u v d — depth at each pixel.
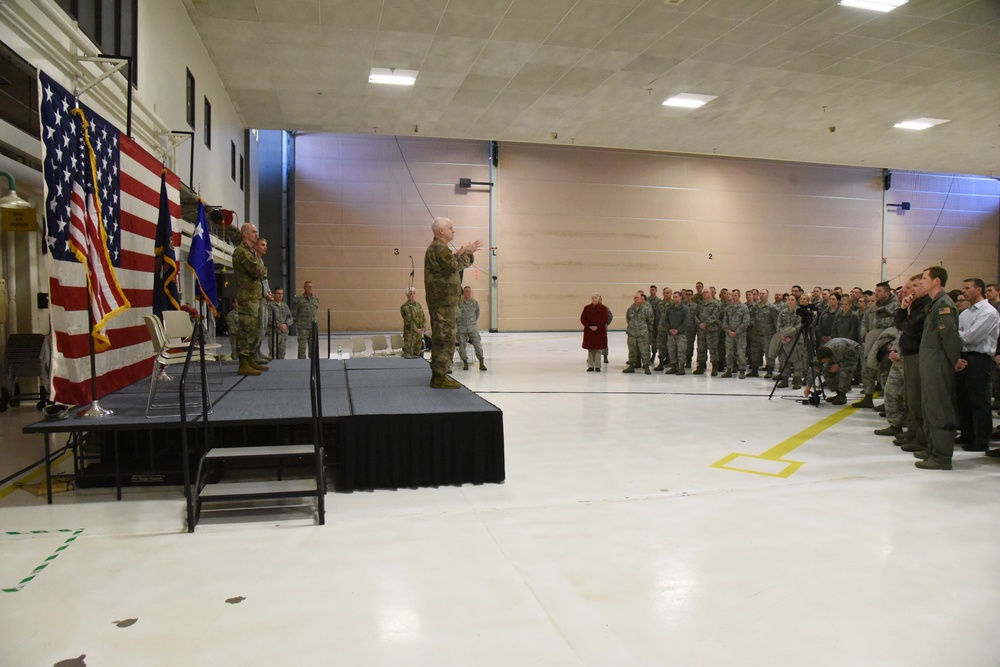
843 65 12.79
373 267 22.91
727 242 26.27
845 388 8.50
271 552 3.34
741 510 4.05
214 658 2.31
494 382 10.64
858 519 3.88
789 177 26.80
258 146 21.89
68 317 4.99
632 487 4.57
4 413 7.08
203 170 12.12
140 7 8.20
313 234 22.50
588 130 17.92
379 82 14.07
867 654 2.36
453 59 12.67
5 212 7.05
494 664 2.27
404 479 4.57
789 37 11.45
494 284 24.06
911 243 28.28
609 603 2.76
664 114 16.31
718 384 10.57
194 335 4.16
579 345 18.91
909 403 5.62
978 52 12.05
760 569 3.13
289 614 2.64
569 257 24.75
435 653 2.35
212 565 3.17
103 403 5.18
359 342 11.27
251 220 19.84
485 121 17.14
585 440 6.18
